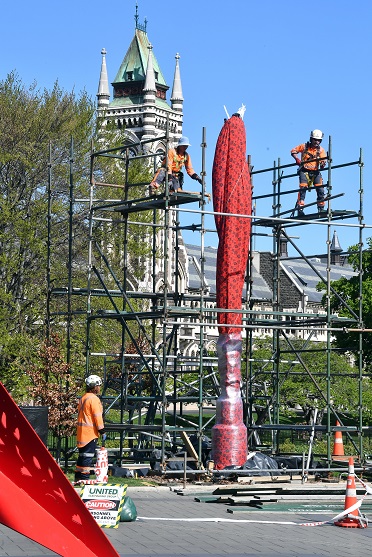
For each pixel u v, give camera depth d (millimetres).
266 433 41781
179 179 25078
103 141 45375
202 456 24406
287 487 20219
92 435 18297
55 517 7492
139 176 46125
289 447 31281
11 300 38781
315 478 22156
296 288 120375
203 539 14055
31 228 39000
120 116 126375
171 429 22875
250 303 28531
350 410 50969
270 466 22672
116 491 14945
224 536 14422
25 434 7297
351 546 13930
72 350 34531
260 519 16516
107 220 26438
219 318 23828
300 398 48062
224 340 23562
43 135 42531
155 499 18797
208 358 26078
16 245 40906
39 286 39719
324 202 25953
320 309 122000
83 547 7465
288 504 18484
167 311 22984
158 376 27406
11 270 38938
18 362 35875
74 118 43438
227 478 21625
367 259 56281
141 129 125438
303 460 21688
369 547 13891
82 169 43188
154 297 27531
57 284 40438
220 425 23156
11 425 7301
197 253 122188
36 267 40406
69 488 7410
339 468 22750
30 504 7395
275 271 28656
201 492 19734
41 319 39062
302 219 26359
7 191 41219
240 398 23516
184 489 19875
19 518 7332
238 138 23906
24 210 40406
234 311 23297
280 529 15438
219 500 18453
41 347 25625
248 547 13500
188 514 16766
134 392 31172
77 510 7480
